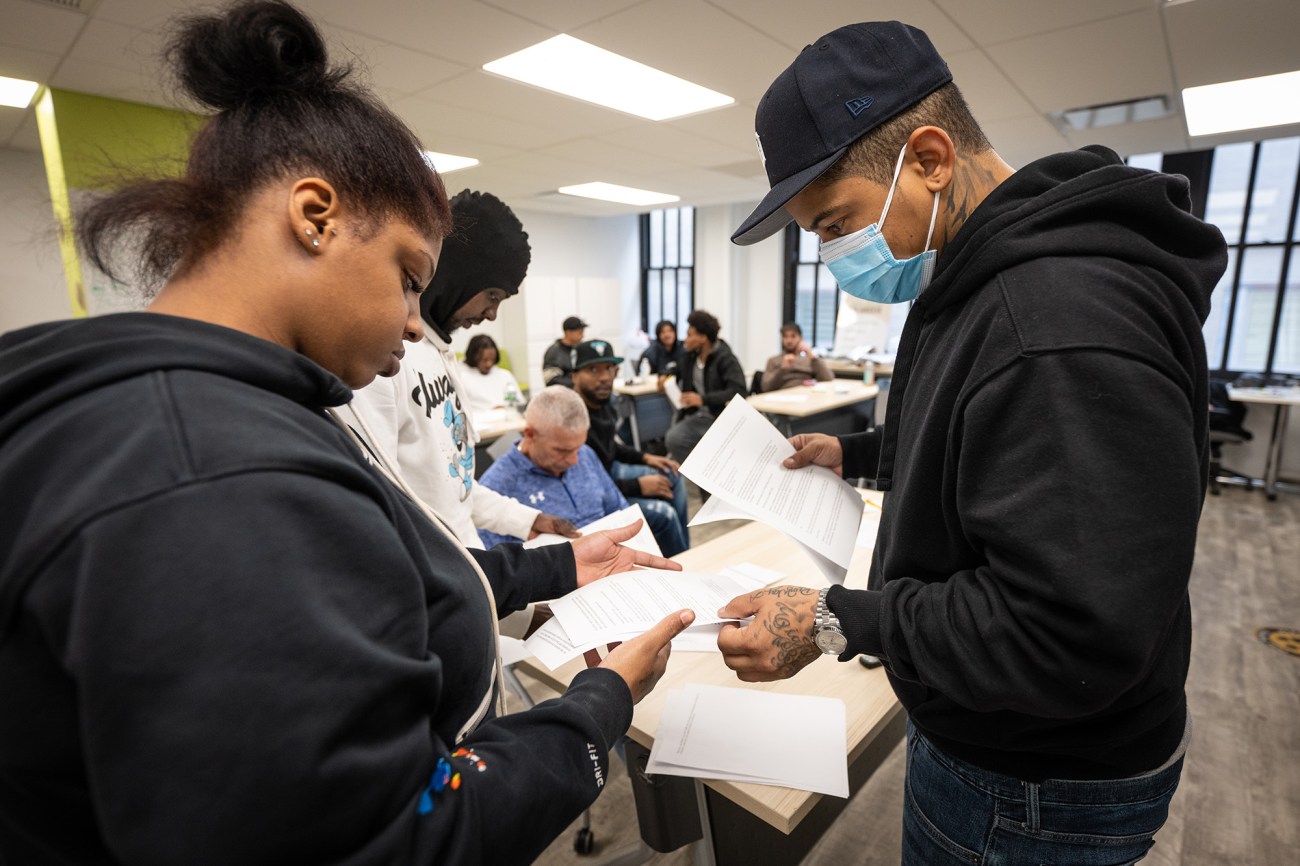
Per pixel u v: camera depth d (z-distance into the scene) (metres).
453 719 0.51
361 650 0.34
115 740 0.30
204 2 0.47
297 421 0.40
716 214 8.27
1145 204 0.56
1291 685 2.27
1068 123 3.97
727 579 1.01
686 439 4.30
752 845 1.24
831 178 0.68
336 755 0.33
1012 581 0.52
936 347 0.67
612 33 2.63
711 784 0.81
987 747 0.68
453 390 1.25
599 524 1.29
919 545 0.66
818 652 0.69
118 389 0.34
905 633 0.60
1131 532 0.47
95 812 0.33
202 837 0.30
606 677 0.59
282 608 0.32
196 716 0.30
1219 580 3.14
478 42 2.71
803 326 8.26
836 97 0.65
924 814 0.77
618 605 0.88
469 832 0.39
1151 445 0.48
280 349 0.41
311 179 0.42
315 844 0.32
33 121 3.86
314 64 0.45
